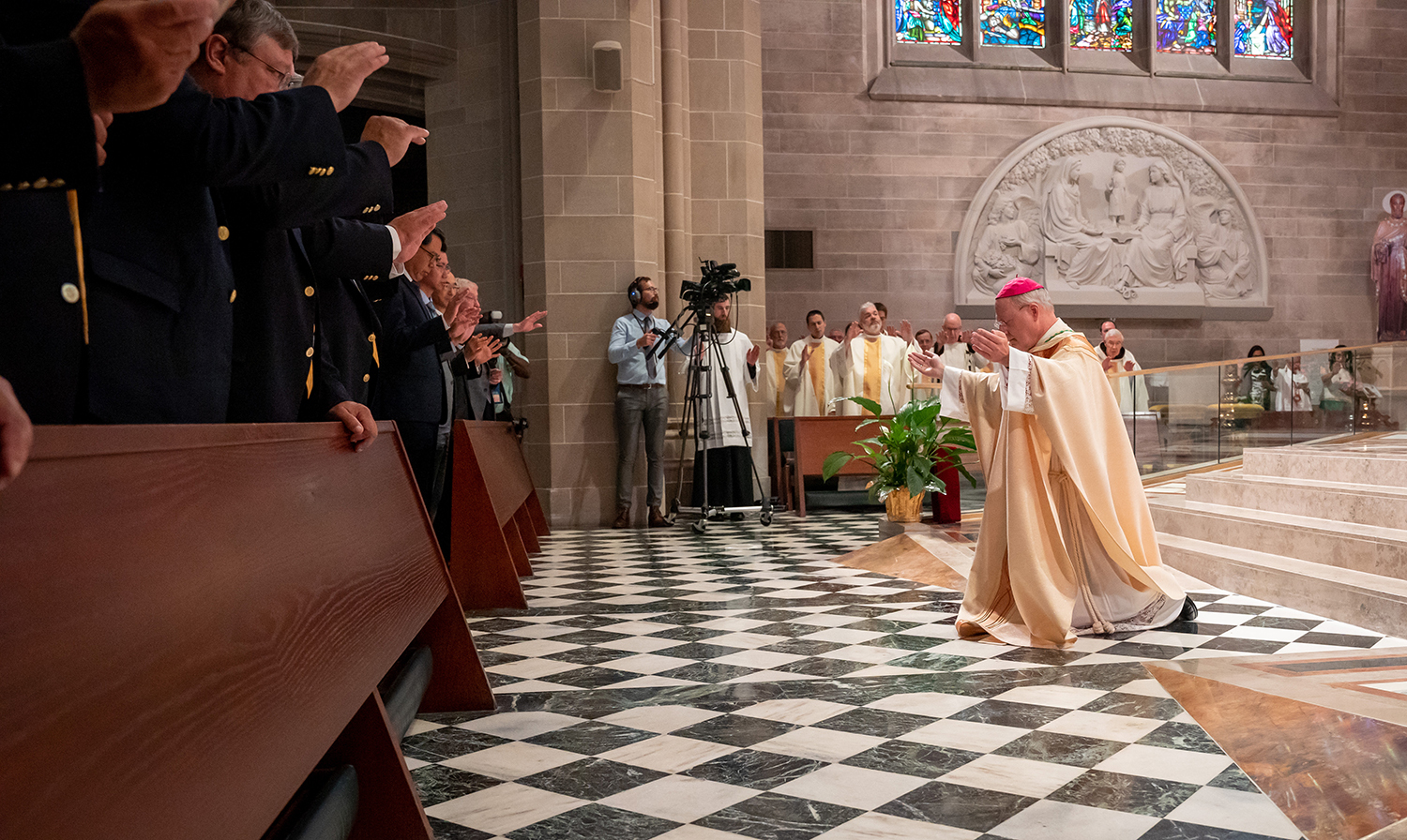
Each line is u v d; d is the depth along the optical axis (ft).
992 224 48.91
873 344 35.65
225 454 4.62
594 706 10.59
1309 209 51.72
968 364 37.58
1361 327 52.13
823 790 7.88
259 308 7.09
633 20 31.63
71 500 3.12
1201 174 50.31
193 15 3.23
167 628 3.59
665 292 33.50
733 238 34.45
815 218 48.11
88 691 3.00
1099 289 49.08
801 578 19.88
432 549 9.98
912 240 48.57
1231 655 12.15
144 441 3.71
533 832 7.11
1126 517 14.14
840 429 33.24
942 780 8.06
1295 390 29.19
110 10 3.20
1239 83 51.11
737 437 31.07
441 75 34.19
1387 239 51.37
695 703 10.64
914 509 24.73
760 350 34.94
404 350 12.48
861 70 48.37
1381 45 52.13
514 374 29.96
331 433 6.75
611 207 31.58
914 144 48.62
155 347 5.25
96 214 4.99
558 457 31.37
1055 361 13.67
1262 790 7.64
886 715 10.01
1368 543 14.87
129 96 3.42
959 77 49.06
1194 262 50.24
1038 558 13.35
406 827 6.13
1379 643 12.75
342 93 6.46
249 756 4.01
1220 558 17.06
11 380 4.20
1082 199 49.37
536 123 31.45
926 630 14.51
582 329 31.48
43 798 2.69
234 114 5.36
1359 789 7.30
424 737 9.52
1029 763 8.41
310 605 5.28
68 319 4.38
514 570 17.04
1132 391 29.43
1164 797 7.54
